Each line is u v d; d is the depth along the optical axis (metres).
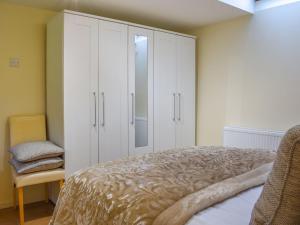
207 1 2.82
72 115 2.71
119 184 1.32
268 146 3.05
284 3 2.96
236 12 3.17
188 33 3.95
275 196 0.86
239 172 1.53
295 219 0.84
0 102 2.83
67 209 1.48
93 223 1.24
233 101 3.48
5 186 2.89
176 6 2.97
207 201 1.12
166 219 1.00
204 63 3.79
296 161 0.81
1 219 2.61
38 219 2.61
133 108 3.16
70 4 2.89
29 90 2.99
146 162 1.73
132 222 1.05
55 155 2.61
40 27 3.04
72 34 2.68
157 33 3.36
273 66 3.08
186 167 1.60
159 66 3.40
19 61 2.92
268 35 3.11
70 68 2.68
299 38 2.86
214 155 1.90
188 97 3.74
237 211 1.09
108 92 2.95
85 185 1.43
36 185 3.06
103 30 2.89
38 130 2.93
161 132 3.46
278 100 3.05
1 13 2.80
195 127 3.91
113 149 3.01
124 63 3.06
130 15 3.26
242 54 3.36
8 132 2.88
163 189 1.23
